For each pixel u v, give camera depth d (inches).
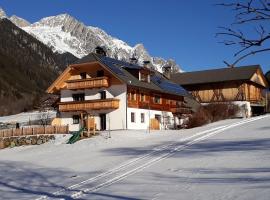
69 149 1390.3
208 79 2637.8
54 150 1408.7
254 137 1182.3
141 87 1894.7
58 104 1947.6
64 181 820.6
